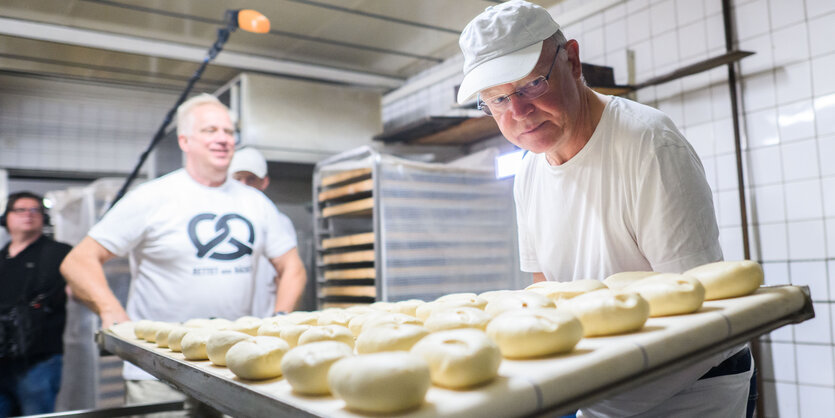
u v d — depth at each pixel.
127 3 2.64
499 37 1.00
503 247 2.78
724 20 2.19
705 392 0.88
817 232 1.96
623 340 0.59
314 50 3.31
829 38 1.93
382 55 3.42
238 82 3.29
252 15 2.12
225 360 0.74
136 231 1.93
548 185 1.16
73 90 3.82
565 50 1.05
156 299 1.96
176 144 3.96
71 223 3.27
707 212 0.95
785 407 2.07
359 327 0.85
